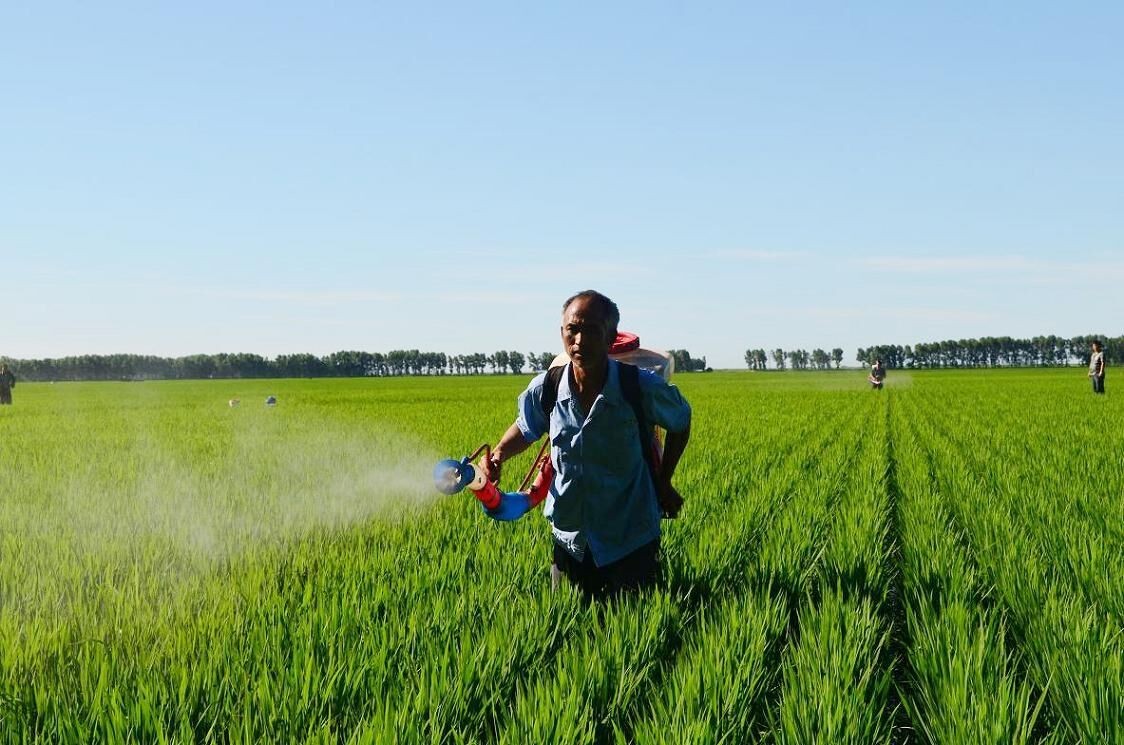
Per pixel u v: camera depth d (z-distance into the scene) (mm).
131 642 4973
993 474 11805
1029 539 7359
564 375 4746
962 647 4566
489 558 6750
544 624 4949
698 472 11586
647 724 3734
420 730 3646
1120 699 3910
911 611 5555
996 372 121500
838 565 6543
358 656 4422
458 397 48750
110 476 12820
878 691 4379
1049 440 16750
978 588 6305
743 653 4625
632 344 7059
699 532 7613
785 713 3891
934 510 8852
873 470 12148
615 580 5008
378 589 5715
